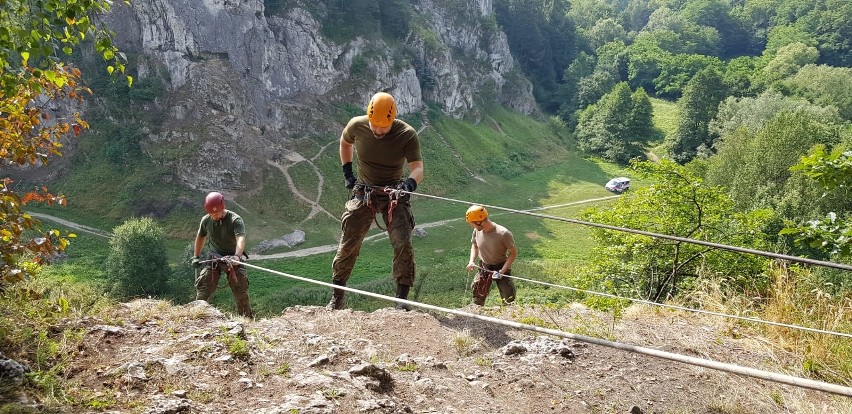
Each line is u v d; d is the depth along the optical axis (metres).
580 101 97.12
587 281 17.31
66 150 52.84
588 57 111.69
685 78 104.81
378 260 42.94
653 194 17.22
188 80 55.16
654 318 7.75
